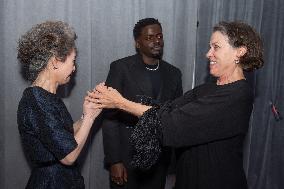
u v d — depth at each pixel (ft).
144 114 4.21
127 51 6.77
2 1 6.19
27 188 4.08
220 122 4.04
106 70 6.74
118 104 4.44
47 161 3.89
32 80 4.09
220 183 4.15
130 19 6.70
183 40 6.98
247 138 7.60
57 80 4.05
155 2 6.78
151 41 5.91
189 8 6.90
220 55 4.20
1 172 6.56
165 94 6.05
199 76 7.06
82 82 6.63
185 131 4.07
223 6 7.00
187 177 4.37
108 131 5.92
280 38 7.36
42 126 3.72
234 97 4.05
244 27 4.23
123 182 5.93
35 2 6.32
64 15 6.44
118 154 5.91
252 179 7.72
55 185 3.93
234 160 4.22
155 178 6.01
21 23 6.31
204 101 4.09
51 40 3.82
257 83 7.39
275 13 7.25
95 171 6.93
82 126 4.19
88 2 6.46
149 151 4.16
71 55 4.02
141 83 5.91
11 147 6.56
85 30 6.51
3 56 6.31
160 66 6.21
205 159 4.21
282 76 7.48
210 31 6.97
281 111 7.59
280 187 7.80
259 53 4.20
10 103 6.46
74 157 3.84
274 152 7.72
